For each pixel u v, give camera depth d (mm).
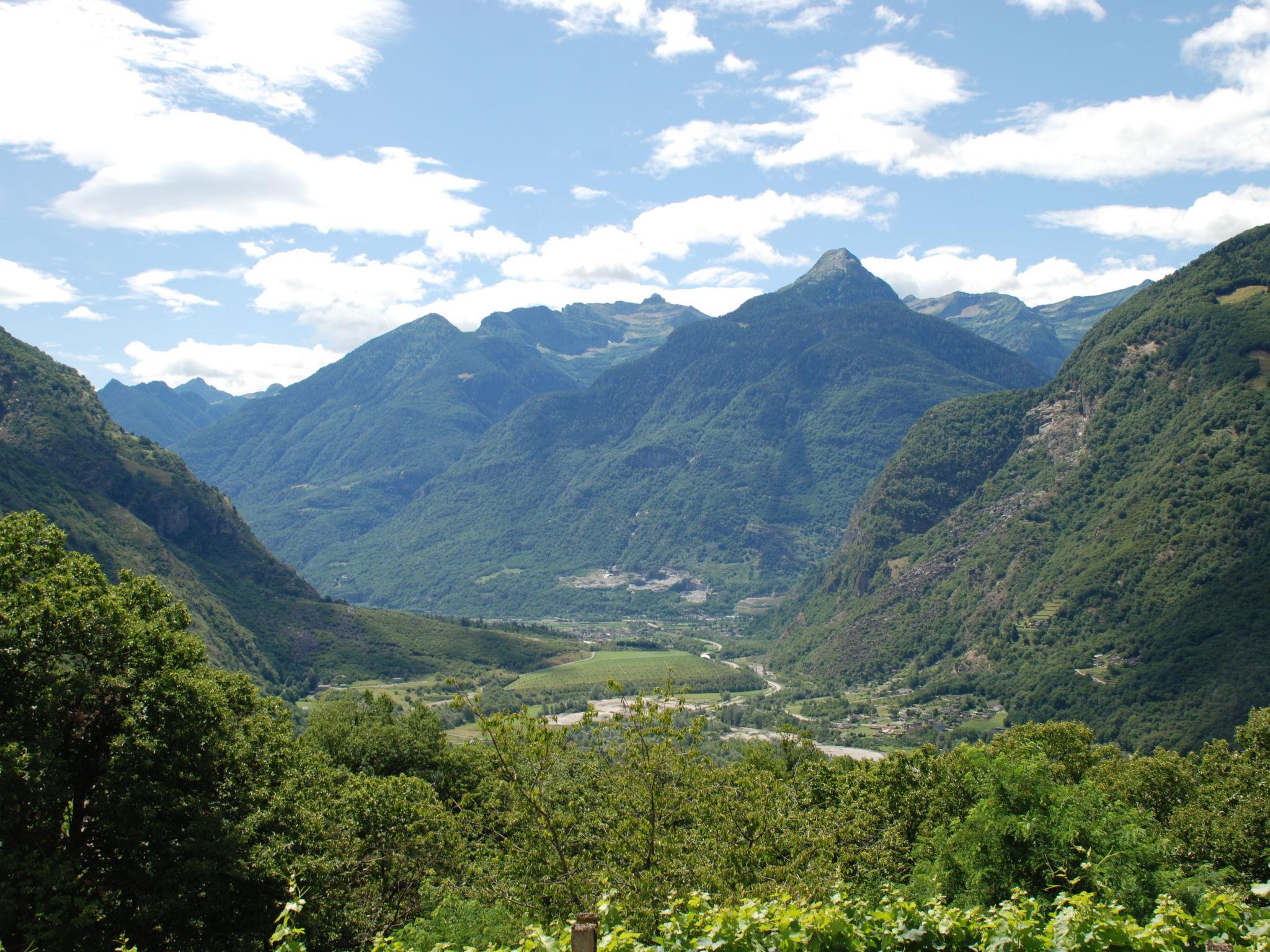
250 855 40344
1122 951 20391
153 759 41156
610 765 39438
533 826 37750
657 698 39656
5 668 38656
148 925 38000
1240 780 62500
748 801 45406
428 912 48375
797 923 20969
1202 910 20500
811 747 95250
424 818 51906
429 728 87500
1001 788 39344
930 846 53594
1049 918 25531
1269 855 50875
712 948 20375
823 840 45969
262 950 39062
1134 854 36656
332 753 79250
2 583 40469
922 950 21594
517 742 36938
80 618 40281
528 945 20484
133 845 39844
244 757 45062
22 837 37469
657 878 35188
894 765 72938
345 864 47344
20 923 33844
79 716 40188
